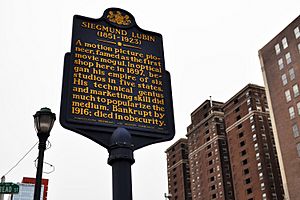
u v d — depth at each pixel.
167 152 148.12
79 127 10.44
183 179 134.88
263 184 89.75
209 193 111.25
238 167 99.19
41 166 9.56
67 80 10.95
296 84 75.38
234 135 103.44
